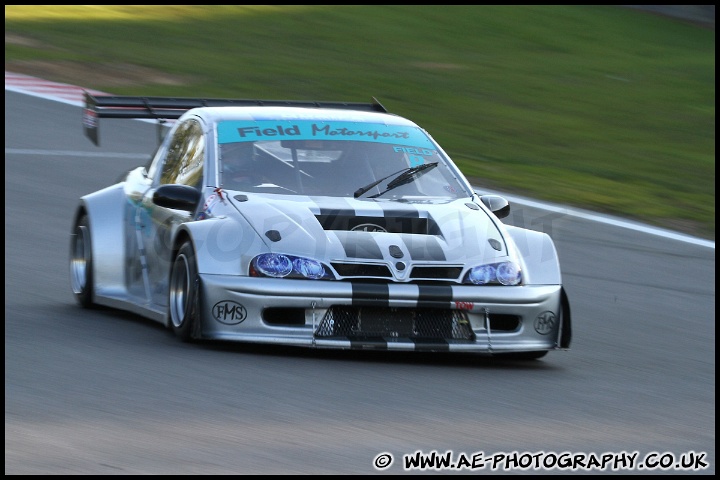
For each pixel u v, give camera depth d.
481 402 15.09
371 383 15.70
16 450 11.71
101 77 55.00
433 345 17.09
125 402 13.77
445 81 62.34
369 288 16.92
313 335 16.77
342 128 20.72
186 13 78.81
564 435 13.66
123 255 21.05
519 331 17.77
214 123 20.27
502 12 90.31
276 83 57.12
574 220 33.72
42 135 41.22
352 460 11.99
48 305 21.14
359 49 70.25
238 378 15.37
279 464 11.67
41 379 14.76
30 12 73.81
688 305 24.77
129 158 38.88
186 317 17.38
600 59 75.38
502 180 39.22
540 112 56.31
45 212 30.11
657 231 33.09
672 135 53.44
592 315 23.23
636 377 17.81
